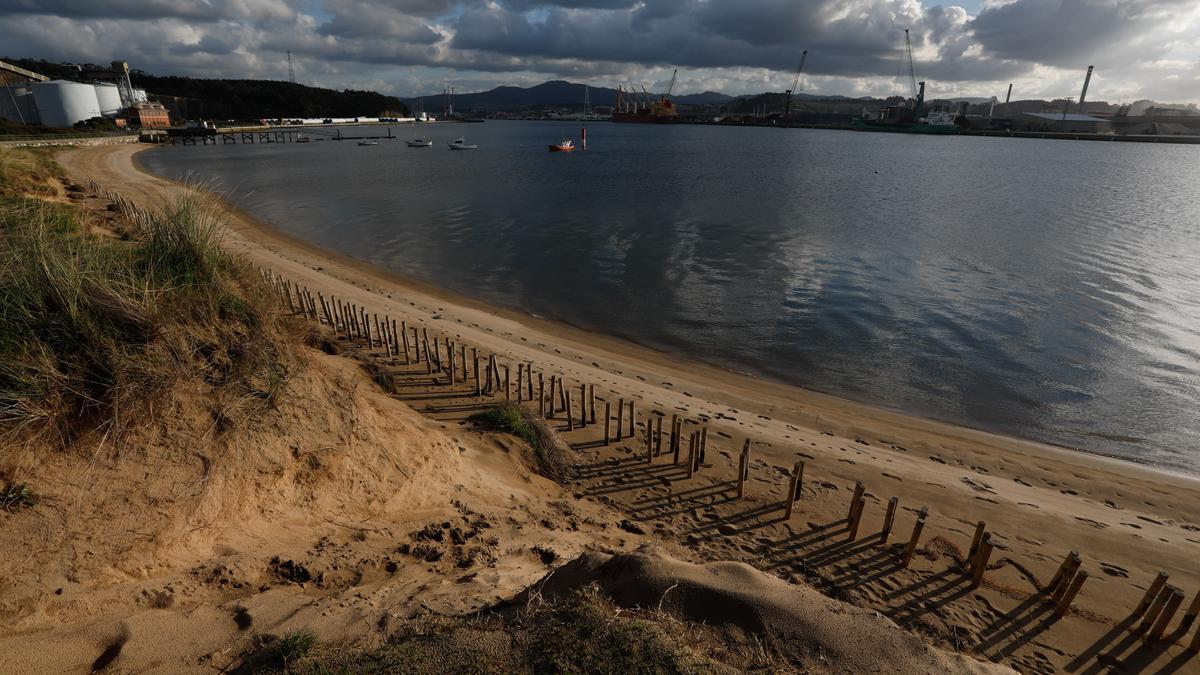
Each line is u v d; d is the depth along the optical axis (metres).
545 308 24.16
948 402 16.86
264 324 7.51
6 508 4.74
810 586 8.20
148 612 4.70
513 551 7.12
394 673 3.75
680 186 62.62
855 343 20.77
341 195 54.22
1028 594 8.37
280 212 44.94
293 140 143.38
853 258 31.72
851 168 86.31
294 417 7.02
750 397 16.41
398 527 7.22
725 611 4.57
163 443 5.70
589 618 4.26
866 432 14.52
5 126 85.94
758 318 23.09
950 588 8.41
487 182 65.12
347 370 13.09
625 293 26.09
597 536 8.45
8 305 5.73
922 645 4.46
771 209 47.66
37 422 5.16
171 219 8.20
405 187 60.12
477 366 13.69
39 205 9.55
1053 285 26.75
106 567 4.89
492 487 9.36
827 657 4.24
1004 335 21.28
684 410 14.63
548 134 199.62
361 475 7.52
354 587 5.57
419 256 32.12
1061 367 18.84
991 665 4.46
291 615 4.84
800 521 9.97
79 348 5.71
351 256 31.45
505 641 4.07
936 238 36.78
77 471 5.16
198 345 6.54
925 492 11.23
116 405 5.51
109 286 6.37
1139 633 7.66
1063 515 10.75
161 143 116.25
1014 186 65.38
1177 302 24.42
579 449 12.11
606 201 51.75
